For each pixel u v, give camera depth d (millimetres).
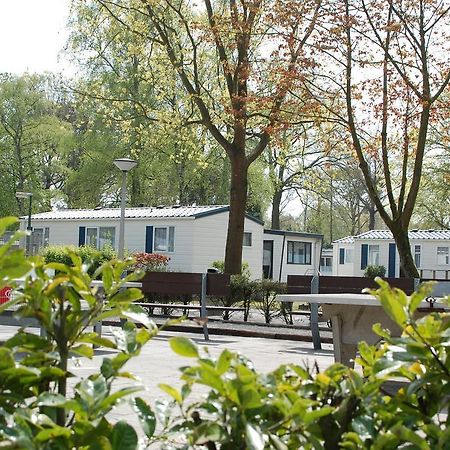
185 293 13609
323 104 17969
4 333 10289
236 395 1488
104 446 1422
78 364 1965
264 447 1451
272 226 55156
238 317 17734
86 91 28078
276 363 8883
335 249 47062
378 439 1499
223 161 46906
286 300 6324
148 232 32812
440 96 19047
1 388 1582
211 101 26406
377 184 35875
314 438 1548
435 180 42875
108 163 45438
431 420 1682
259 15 19688
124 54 34719
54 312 1734
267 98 19031
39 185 51750
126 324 1812
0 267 1448
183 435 1612
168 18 24359
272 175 45906
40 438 1362
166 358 8758
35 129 50875
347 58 17250
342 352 6195
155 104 39656
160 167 45031
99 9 26172
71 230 35125
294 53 17953
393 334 5984
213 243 32625
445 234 40750
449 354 1689
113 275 1798
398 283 12680
